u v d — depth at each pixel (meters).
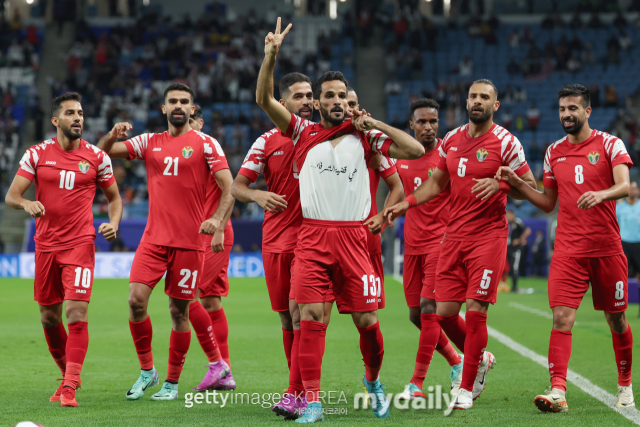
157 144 9.33
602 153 8.62
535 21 53.66
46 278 9.18
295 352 8.05
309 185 7.71
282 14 56.97
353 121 7.53
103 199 38.12
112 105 46.34
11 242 39.94
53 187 9.08
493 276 8.49
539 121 45.22
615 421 7.58
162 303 22.20
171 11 60.00
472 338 8.41
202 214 9.36
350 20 53.69
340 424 7.43
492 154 8.69
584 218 8.62
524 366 11.22
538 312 19.44
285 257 8.71
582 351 12.71
